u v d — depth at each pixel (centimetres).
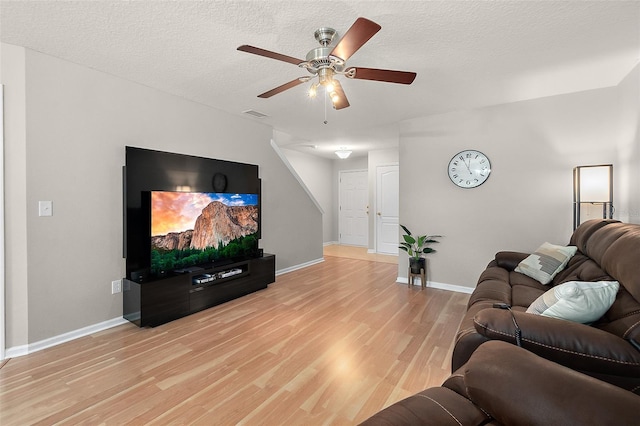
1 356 218
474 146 375
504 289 224
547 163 336
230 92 321
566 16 189
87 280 263
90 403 172
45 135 240
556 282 236
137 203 287
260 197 430
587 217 321
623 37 213
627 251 147
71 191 254
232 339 252
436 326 279
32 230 234
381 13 186
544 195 338
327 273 489
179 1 175
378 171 688
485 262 373
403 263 433
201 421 159
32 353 229
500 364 92
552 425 75
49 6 180
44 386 188
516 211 354
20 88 228
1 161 220
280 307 328
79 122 259
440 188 399
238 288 357
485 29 204
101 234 272
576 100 320
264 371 205
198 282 315
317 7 181
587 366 116
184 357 223
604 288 140
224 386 189
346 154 669
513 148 353
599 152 311
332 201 829
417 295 372
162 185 307
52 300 244
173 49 232
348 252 701
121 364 213
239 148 405
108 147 277
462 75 277
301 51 235
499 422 88
